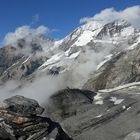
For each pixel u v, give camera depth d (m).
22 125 29.41
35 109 30.05
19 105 29.98
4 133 29.12
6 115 29.66
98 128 44.72
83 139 42.59
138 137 37.44
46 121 30.45
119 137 40.72
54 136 29.88
